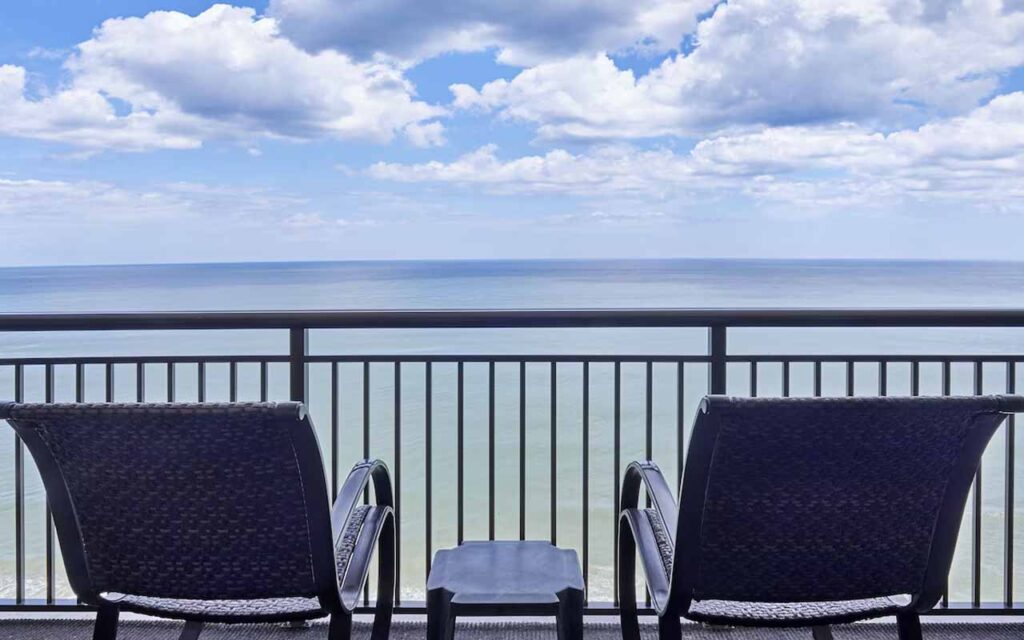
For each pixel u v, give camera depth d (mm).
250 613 1418
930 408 1184
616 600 2279
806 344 14773
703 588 1352
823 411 1175
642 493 4406
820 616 1413
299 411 1186
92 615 2328
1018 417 9406
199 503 1283
